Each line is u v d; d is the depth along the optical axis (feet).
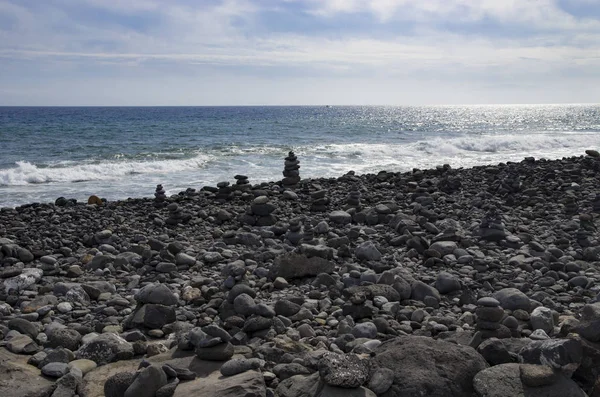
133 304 23.52
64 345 18.38
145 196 60.13
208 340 16.38
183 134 167.32
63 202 49.08
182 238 35.29
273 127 209.87
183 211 41.86
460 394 13.94
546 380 13.48
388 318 20.71
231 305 21.15
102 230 37.37
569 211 42.09
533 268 28.32
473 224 36.83
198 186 66.08
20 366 16.20
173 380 14.96
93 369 16.57
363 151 106.32
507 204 46.50
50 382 15.47
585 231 33.04
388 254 30.55
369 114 451.53
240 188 49.57
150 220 41.09
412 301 22.90
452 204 45.47
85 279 27.30
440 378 14.01
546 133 184.34
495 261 28.63
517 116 414.00
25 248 32.09
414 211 41.73
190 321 21.31
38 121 243.60
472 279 26.45
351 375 13.71
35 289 25.64
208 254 29.96
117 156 99.66
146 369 14.38
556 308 22.33
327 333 19.75
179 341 17.92
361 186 54.80
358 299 20.68
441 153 107.34
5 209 46.39
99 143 131.64
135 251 31.63
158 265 28.35
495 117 390.63
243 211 43.04
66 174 73.61
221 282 25.85
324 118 330.34
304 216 40.06
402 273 24.88
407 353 14.87
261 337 18.90
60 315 22.08
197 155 99.30
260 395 14.01
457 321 20.57
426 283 25.64
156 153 103.86
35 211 45.68
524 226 37.22
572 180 58.23
